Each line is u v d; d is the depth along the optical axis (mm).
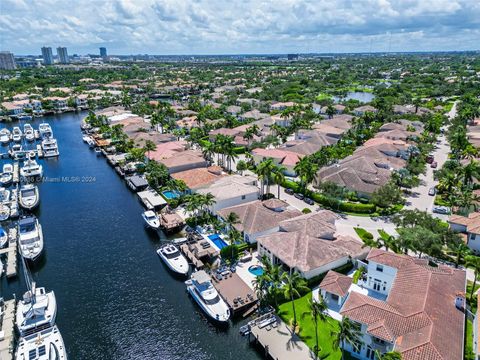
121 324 50281
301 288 49094
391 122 149125
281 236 60938
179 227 74875
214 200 76312
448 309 42219
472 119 150625
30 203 85625
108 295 56156
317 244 58312
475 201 76938
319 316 44125
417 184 89438
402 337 38094
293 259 55750
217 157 121688
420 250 56344
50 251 68375
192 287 54969
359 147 121875
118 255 66938
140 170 108000
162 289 57531
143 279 59938
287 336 45219
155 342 47281
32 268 63125
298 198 87000
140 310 52906
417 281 46625
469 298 49844
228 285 55094
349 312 42125
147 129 149500
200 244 66750
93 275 61062
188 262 63688
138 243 71062
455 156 112500
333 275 52281
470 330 44031
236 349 45844
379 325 39594
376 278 52688
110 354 45594
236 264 61188
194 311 52625
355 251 59750
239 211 71000
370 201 80938
